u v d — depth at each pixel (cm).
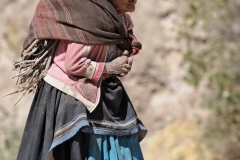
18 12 3306
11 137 2589
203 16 2525
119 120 994
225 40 2544
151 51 2956
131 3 995
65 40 966
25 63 988
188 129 2667
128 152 999
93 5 956
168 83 2917
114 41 965
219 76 2370
